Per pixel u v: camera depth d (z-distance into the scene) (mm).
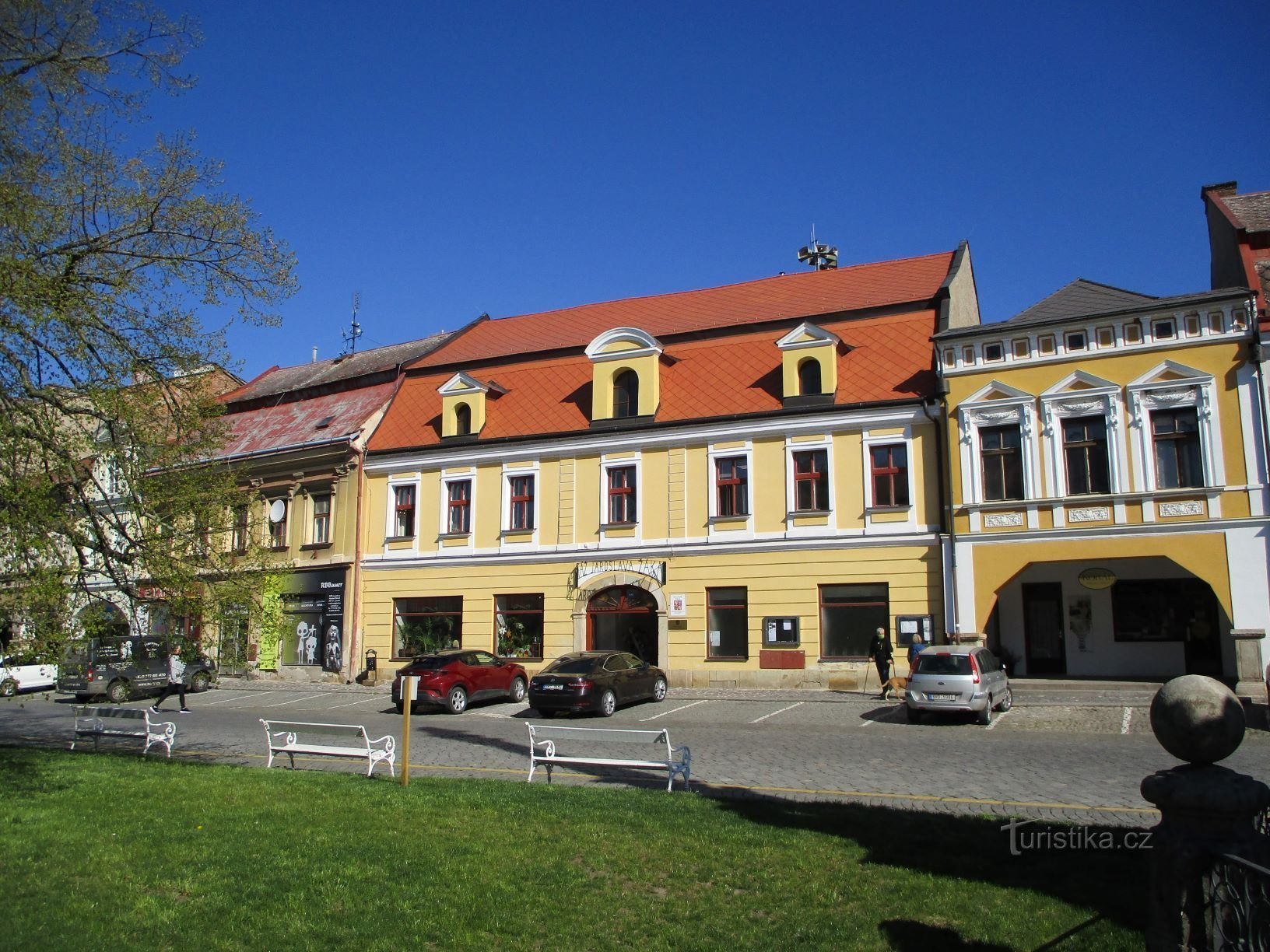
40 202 13016
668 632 29328
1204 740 4781
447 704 25094
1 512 11914
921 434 27125
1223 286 28750
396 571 33875
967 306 33094
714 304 35844
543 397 33500
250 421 40312
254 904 7664
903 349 28766
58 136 13727
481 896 7801
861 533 27359
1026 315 26578
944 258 33469
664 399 31156
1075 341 24969
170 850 9148
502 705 27172
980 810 11445
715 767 14977
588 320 38188
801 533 28125
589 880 8188
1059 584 28078
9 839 9617
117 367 13320
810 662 27516
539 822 10203
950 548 25891
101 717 19266
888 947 6641
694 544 29375
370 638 33969
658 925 7191
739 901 7660
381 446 35000
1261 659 22031
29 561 12414
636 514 30500
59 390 13250
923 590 26484
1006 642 28281
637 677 25172
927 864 8500
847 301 32031
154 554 13594
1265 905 4297
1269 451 22656
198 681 33469
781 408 28953
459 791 12180
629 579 30047
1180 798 4750
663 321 35594
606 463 31094
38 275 12586
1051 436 24891
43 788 12539
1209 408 23328
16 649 12523
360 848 9172
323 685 33594
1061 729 18578
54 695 34969
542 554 31484
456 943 6895
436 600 33281
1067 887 7730
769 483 28875
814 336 28859
